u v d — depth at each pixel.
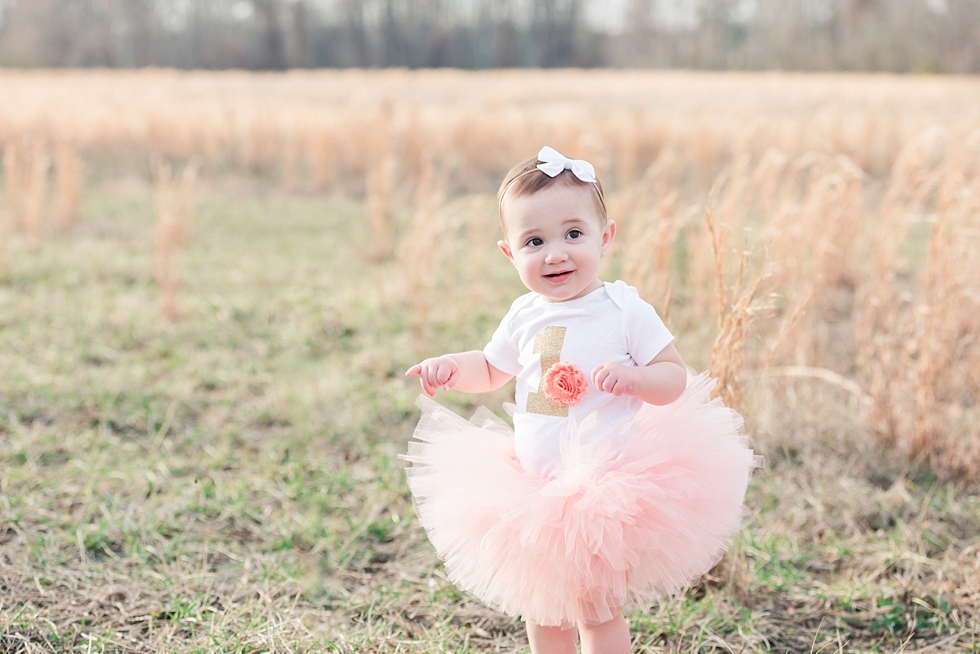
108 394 4.35
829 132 12.62
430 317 5.77
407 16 72.25
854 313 5.41
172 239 6.43
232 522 3.18
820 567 2.90
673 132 13.39
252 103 19.34
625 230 6.71
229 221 9.68
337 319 5.75
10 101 16.92
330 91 30.31
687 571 1.97
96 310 5.80
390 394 4.48
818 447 3.72
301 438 3.93
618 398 2.04
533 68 71.31
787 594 2.72
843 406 4.09
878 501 3.29
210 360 5.00
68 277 6.68
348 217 10.15
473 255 6.90
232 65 70.19
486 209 9.64
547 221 1.99
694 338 4.90
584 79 39.12
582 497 1.87
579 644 2.47
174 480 3.49
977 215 3.90
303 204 11.16
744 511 2.15
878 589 2.71
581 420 2.01
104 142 14.80
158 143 14.77
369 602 2.67
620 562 1.85
